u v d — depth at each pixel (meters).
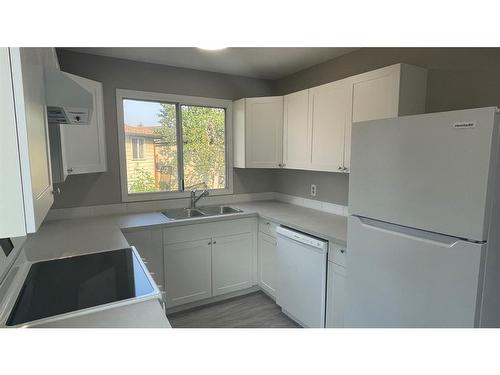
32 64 0.82
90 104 1.22
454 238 1.25
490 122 1.10
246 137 3.16
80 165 2.22
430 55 2.02
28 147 0.70
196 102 3.12
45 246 1.84
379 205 1.54
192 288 2.65
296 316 2.40
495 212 1.18
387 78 1.95
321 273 2.12
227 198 3.41
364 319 1.66
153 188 3.01
